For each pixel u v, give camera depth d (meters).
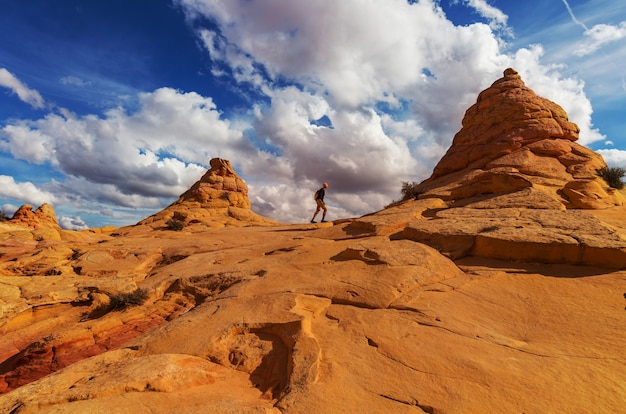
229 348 7.75
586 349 6.45
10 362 11.03
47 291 15.04
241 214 42.88
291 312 8.57
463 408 5.15
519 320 7.85
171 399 5.68
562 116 23.98
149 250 22.84
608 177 19.45
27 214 36.81
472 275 10.11
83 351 10.85
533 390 5.42
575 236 10.36
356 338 7.38
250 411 5.14
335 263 12.27
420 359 6.40
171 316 12.72
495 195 17.00
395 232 15.46
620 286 8.52
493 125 25.06
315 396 5.55
